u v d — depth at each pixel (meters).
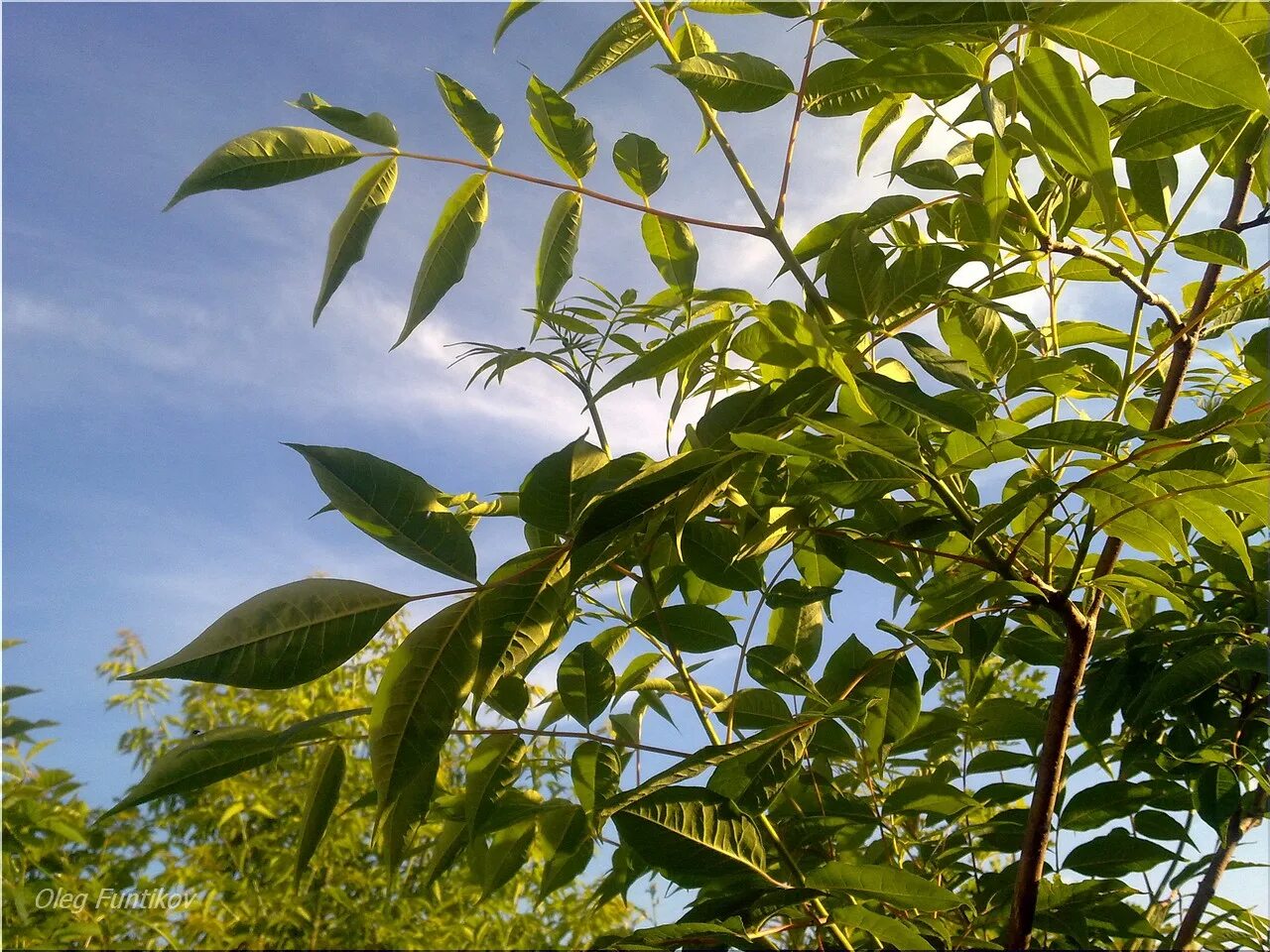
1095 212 1.02
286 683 0.55
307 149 0.72
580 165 0.82
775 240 0.82
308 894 3.36
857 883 0.71
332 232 0.75
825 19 0.77
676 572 1.03
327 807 0.74
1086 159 0.72
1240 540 0.72
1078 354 1.04
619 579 0.98
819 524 0.96
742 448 0.62
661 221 0.88
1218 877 1.07
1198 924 1.06
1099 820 1.02
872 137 1.06
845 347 0.76
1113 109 0.91
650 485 0.60
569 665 0.86
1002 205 0.82
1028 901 0.82
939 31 0.66
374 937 3.18
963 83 0.78
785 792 1.03
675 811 0.73
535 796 0.94
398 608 0.60
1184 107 0.80
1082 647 0.84
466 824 0.83
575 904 3.20
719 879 0.72
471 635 0.60
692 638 0.97
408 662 0.59
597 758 0.86
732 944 0.70
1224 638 0.99
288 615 0.57
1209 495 0.69
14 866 2.23
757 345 0.83
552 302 0.86
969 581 0.82
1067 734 0.84
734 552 0.92
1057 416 0.88
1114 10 0.60
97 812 2.88
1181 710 1.06
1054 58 0.68
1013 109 0.83
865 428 0.69
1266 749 1.06
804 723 0.67
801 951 1.20
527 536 0.87
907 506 0.88
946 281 0.78
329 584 0.59
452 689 0.59
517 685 0.86
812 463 0.86
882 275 0.78
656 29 0.85
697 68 0.81
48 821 1.98
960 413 0.64
